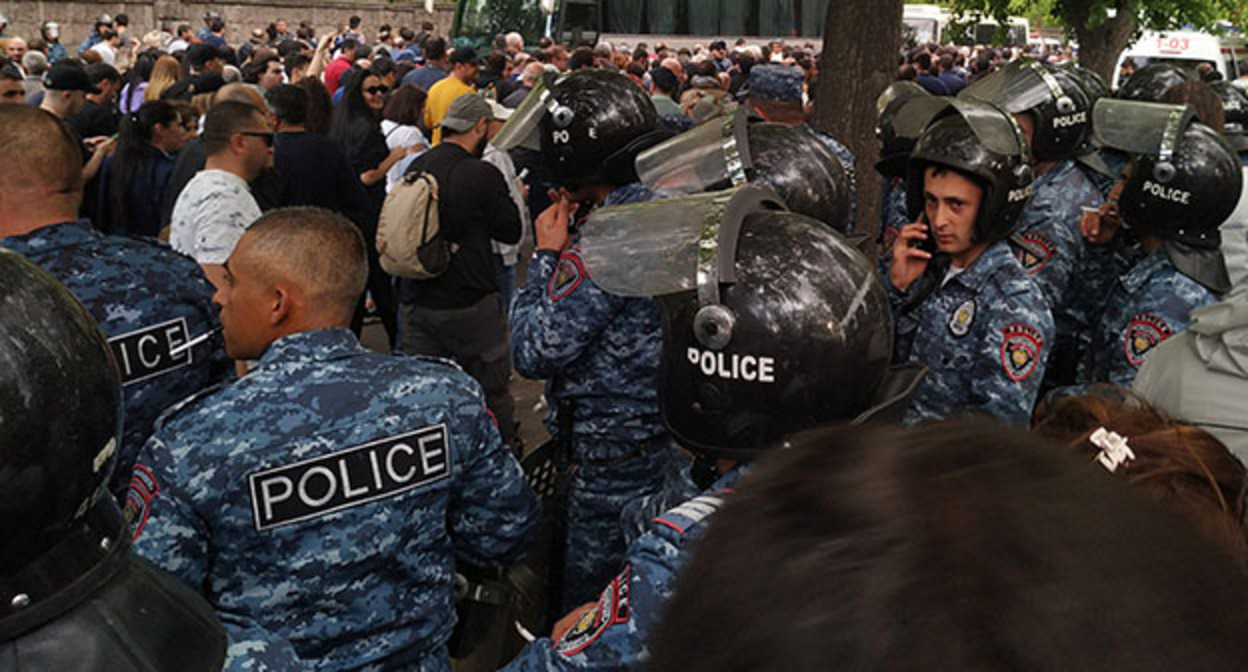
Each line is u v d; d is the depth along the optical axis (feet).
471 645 7.59
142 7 81.66
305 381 6.36
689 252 5.21
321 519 6.22
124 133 16.67
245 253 6.48
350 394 6.38
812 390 5.00
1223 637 1.15
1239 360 6.15
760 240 5.18
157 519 5.99
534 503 7.22
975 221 7.97
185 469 6.04
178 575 6.02
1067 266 10.37
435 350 16.34
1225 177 8.86
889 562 1.23
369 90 21.44
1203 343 6.32
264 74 29.07
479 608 7.54
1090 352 11.25
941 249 8.11
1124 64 55.72
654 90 29.53
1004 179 7.81
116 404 3.15
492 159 21.12
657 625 1.43
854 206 14.97
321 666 6.30
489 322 16.46
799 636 1.22
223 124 13.44
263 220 6.67
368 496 6.32
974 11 37.01
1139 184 9.15
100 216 17.20
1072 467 1.39
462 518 7.05
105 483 3.10
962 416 1.58
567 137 9.34
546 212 9.14
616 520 8.77
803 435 1.57
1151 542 1.24
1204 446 4.21
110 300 8.18
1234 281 8.93
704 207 5.41
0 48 39.47
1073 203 11.94
